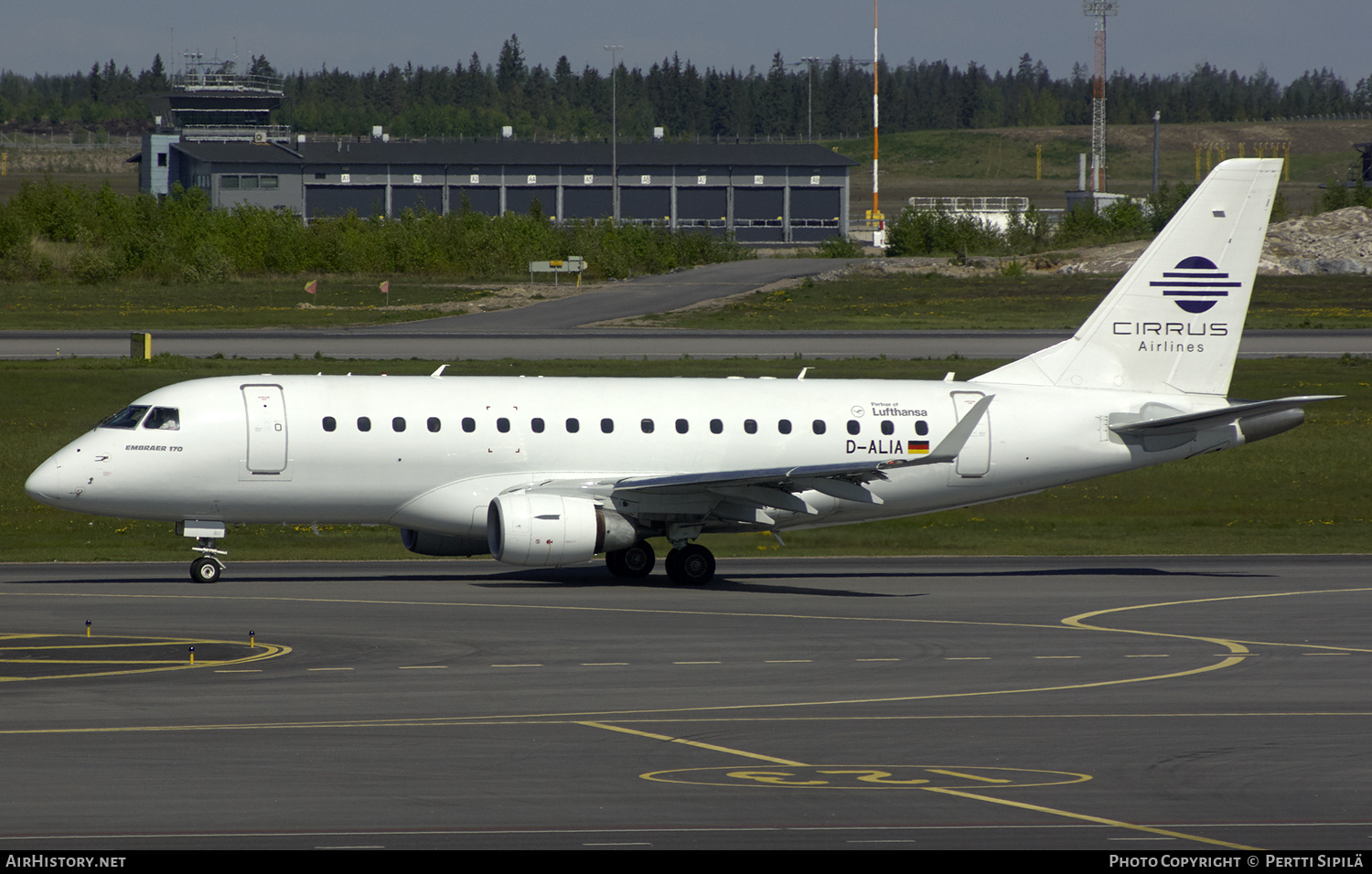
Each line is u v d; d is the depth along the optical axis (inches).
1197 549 7377.0
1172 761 2910.9
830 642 4345.5
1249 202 6560.0
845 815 2491.4
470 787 2640.3
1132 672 3895.2
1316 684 3745.1
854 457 6259.8
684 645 4247.0
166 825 2383.1
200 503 5708.7
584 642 4286.4
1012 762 2881.4
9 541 7106.3
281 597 5187.0
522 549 5575.8
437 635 4357.8
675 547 5925.2
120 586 5477.4
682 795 2600.9
